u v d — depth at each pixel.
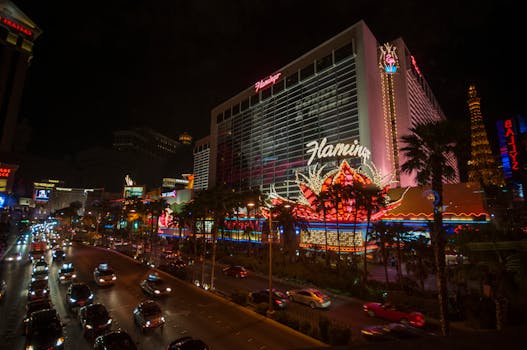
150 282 29.58
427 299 26.44
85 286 25.50
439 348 2.79
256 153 127.31
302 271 39.22
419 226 56.47
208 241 79.88
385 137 91.50
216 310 24.48
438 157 22.39
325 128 96.88
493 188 53.12
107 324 18.95
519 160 74.88
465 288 26.50
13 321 21.88
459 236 19.41
